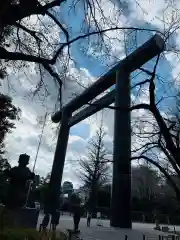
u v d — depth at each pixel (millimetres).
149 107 9375
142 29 9484
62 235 13258
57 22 9523
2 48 8250
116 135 34875
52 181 52281
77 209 23156
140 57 12070
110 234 23594
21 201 13531
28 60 8641
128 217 33812
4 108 15828
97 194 61125
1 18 7941
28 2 8148
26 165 14477
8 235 8922
